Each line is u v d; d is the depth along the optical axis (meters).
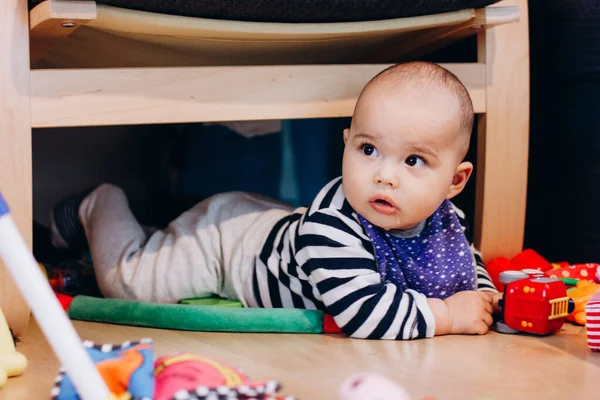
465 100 0.95
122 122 0.96
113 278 1.13
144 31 0.96
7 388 0.77
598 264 1.21
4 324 0.83
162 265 1.10
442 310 0.95
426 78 0.93
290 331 0.98
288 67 1.02
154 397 0.66
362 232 0.96
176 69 0.98
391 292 0.94
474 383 0.77
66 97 0.93
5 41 0.89
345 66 1.05
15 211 0.91
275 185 1.57
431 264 0.99
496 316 1.02
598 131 1.24
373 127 0.91
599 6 1.22
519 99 1.17
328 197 0.98
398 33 1.09
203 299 1.10
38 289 0.59
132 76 0.96
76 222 1.29
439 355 0.87
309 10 0.96
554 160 1.30
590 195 1.25
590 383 0.78
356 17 1.00
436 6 1.02
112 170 1.68
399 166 0.92
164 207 1.63
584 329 1.00
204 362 0.71
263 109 1.02
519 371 0.81
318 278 0.95
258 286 1.05
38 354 0.89
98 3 0.88
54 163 1.63
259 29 0.98
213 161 1.57
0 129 0.90
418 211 0.93
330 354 0.88
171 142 1.61
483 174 1.17
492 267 1.16
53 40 0.98
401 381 0.78
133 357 0.68
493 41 1.15
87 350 0.71
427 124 0.90
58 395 0.66
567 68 1.26
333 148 1.55
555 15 1.27
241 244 1.08
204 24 0.94
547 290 0.93
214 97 0.99
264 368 0.83
